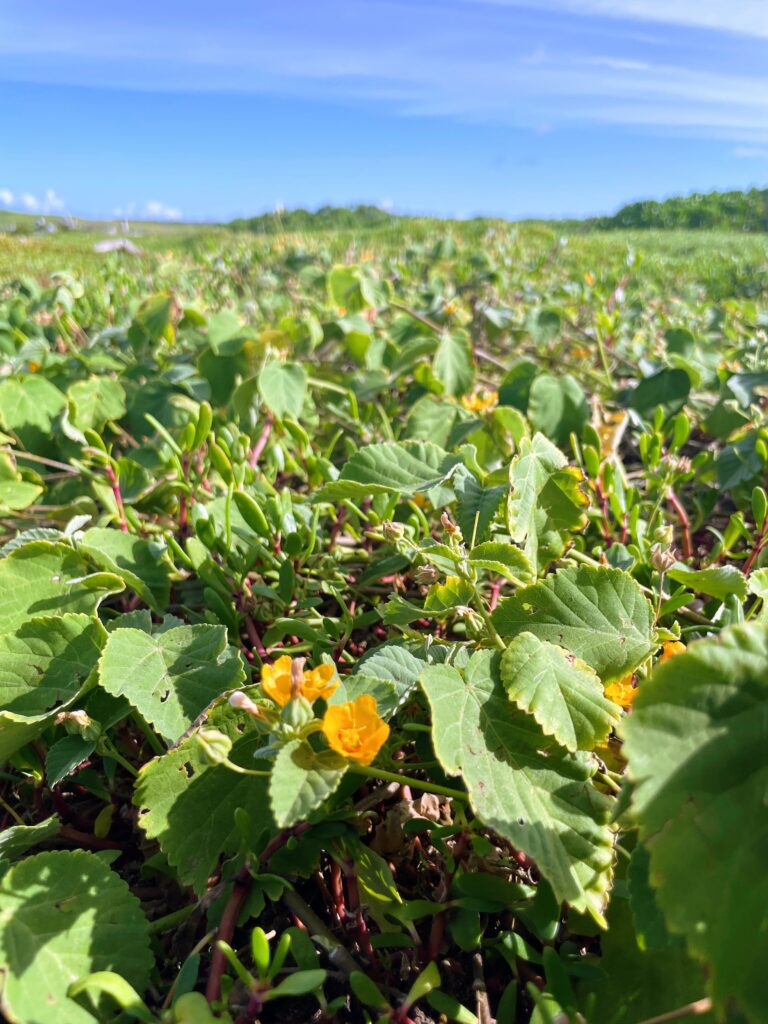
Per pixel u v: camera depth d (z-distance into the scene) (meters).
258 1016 1.14
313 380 3.15
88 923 1.09
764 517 1.93
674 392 3.05
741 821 0.81
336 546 2.09
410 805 1.41
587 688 1.18
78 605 1.60
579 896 1.03
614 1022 1.01
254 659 1.77
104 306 5.19
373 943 1.15
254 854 1.17
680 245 14.96
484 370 4.27
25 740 1.38
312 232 15.90
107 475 2.11
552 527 1.69
